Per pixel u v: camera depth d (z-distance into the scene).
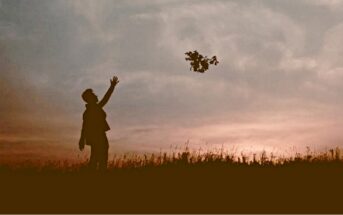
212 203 10.11
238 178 12.36
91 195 10.88
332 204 9.95
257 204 9.99
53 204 10.13
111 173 13.22
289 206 9.80
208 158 14.32
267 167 13.62
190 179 12.33
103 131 13.88
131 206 9.92
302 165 13.61
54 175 12.99
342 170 13.05
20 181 12.17
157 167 13.78
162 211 9.44
